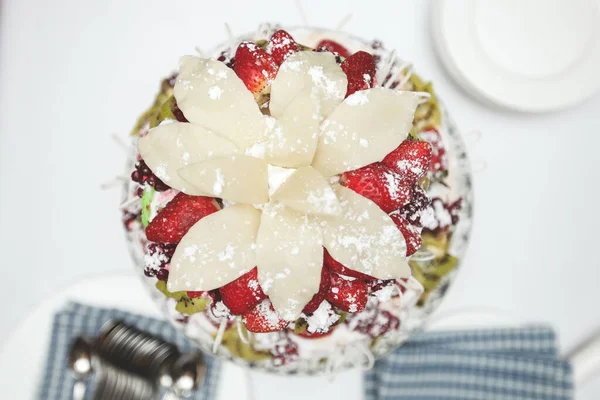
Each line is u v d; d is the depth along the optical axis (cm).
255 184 44
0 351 63
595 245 67
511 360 64
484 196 66
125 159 65
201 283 45
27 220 65
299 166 45
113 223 65
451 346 64
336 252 45
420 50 65
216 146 45
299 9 66
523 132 66
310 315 49
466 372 64
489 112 66
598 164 66
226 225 45
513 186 66
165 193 50
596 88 60
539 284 67
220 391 63
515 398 64
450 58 61
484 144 66
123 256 65
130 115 65
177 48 65
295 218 44
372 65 50
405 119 46
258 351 58
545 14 61
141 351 64
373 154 46
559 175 66
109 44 65
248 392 63
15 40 65
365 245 45
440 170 59
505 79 61
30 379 63
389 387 64
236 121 46
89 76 65
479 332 64
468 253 66
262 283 44
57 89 65
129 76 65
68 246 65
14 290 65
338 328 58
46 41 65
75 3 65
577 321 67
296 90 46
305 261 44
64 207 65
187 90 46
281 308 45
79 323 64
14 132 65
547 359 64
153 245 49
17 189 65
